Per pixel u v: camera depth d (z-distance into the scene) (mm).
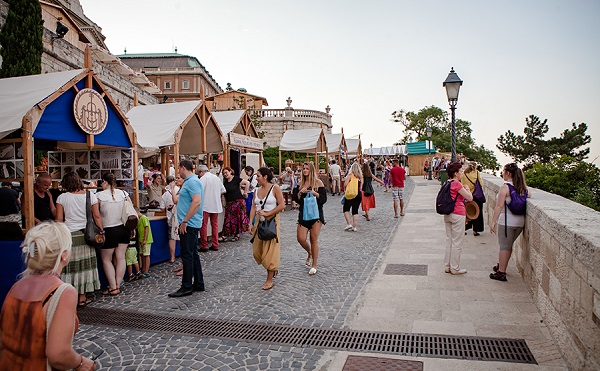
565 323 3818
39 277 2324
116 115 7750
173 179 9094
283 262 8148
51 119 6309
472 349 4168
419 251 8562
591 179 18938
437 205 6781
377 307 5449
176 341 4645
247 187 11516
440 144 67750
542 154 37094
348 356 4137
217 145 13203
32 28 11938
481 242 9164
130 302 6020
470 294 5754
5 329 2275
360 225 12312
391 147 55469
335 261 8086
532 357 3943
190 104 11242
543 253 4758
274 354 4250
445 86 13039
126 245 6566
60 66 15266
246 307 5691
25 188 5781
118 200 6383
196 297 6176
